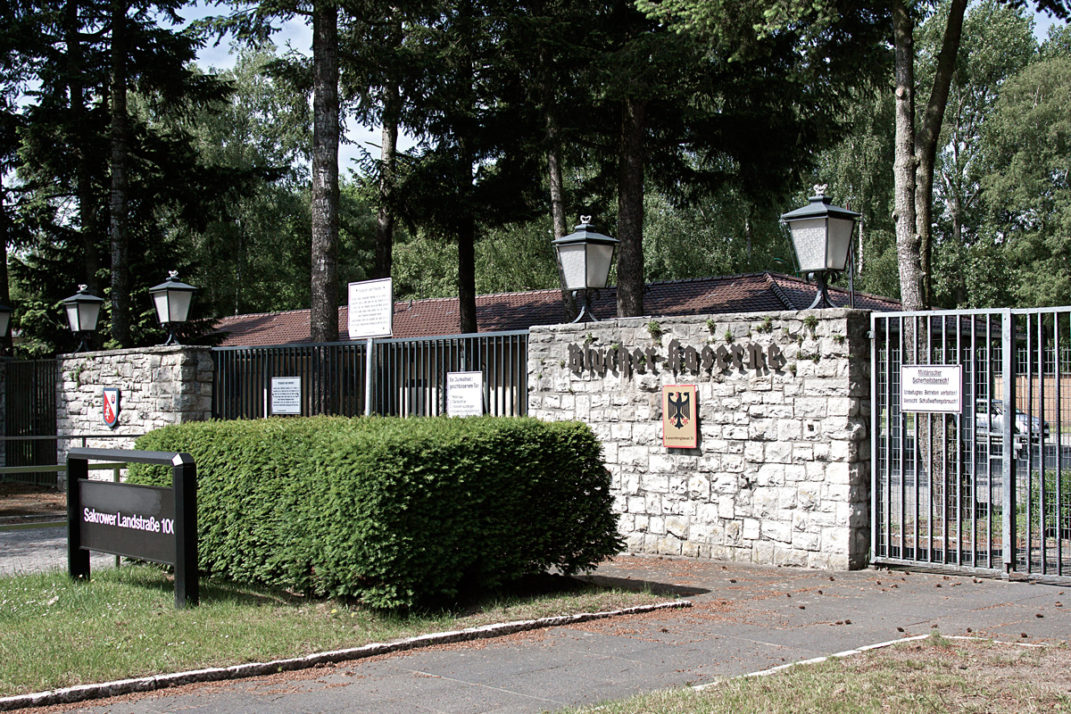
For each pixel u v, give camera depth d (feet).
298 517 26.02
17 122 78.43
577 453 28.07
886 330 31.19
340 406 46.96
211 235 131.34
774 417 33.45
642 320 37.11
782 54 58.54
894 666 18.10
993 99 143.43
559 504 27.68
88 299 60.85
